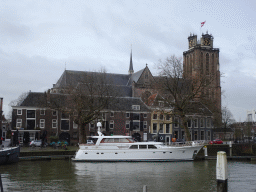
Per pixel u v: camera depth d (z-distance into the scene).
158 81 55.47
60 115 70.56
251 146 58.00
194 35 137.75
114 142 42.19
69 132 70.94
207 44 137.12
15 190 24.20
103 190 24.56
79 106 51.97
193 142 44.81
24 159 42.78
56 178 29.59
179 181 28.61
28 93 71.06
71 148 54.03
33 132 68.06
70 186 25.92
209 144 56.72
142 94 96.25
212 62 137.62
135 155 42.03
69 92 53.31
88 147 41.84
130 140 42.62
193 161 43.47
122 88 101.56
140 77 102.62
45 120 69.44
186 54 142.62
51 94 70.44
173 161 42.72
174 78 53.66
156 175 31.89
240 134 92.88
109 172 33.56
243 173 34.69
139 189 25.06
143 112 77.94
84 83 56.06
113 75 110.44
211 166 38.94
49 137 68.06
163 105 57.94
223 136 109.75
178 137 79.88
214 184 27.25
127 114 76.81
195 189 25.20
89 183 27.30
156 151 42.28
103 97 56.72
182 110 54.06
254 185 27.17
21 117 67.94
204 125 83.25
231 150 56.75
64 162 41.66
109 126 74.56
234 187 26.23
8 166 37.50
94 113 53.88
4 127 105.19
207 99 54.22
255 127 108.38
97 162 41.31
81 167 37.00
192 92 53.25
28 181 27.95
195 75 54.81
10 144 58.53
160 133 78.31
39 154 44.88
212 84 55.78
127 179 29.47
